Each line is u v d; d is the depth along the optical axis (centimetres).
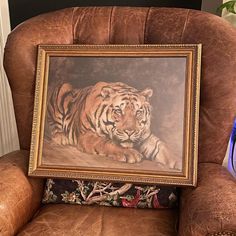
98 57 134
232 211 93
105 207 130
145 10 139
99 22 139
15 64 136
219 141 128
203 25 129
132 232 113
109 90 131
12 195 115
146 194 127
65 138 132
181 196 125
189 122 125
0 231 106
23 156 137
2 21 185
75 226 116
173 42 132
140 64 131
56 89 135
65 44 138
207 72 126
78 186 131
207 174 119
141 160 126
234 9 167
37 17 143
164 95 128
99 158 129
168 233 113
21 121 142
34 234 112
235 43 124
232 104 125
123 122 129
